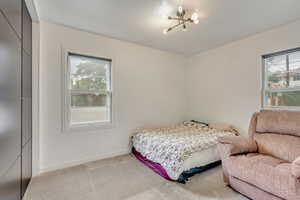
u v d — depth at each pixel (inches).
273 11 81.9
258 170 59.5
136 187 75.1
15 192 55.4
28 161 77.9
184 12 81.7
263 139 80.7
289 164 62.2
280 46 98.6
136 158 113.7
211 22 93.6
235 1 73.4
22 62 66.3
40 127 90.9
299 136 70.6
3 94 44.3
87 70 109.6
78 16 87.7
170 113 154.2
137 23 95.6
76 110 105.0
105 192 71.0
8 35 49.1
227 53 129.9
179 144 88.7
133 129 129.2
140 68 133.3
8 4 49.3
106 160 109.5
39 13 84.4
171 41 124.6
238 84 121.8
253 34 111.1
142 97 134.7
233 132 118.3
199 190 72.5
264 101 108.6
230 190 72.2
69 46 100.3
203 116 150.4
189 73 166.4
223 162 77.0
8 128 48.3
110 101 118.6
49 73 93.7
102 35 113.0
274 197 54.7
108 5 77.0
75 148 102.3
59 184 77.6
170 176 80.4
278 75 102.7
